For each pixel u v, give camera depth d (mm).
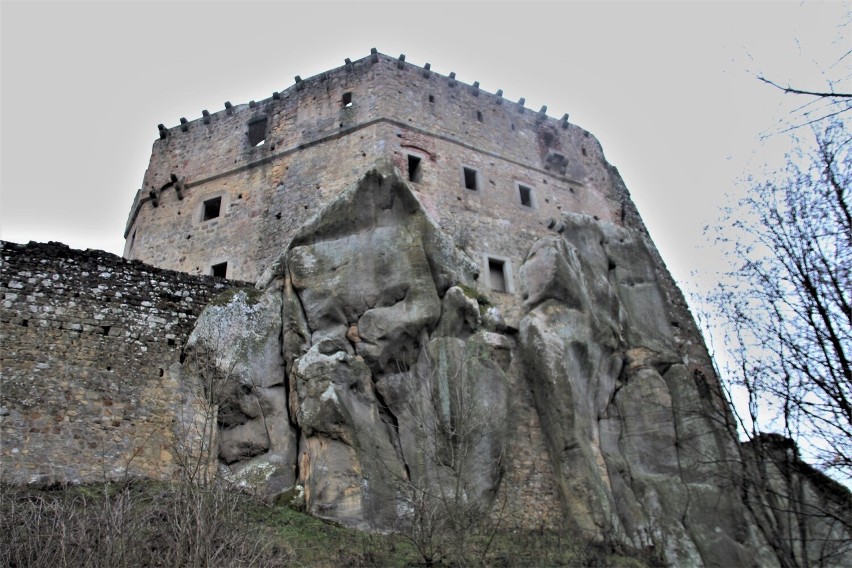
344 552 11250
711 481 16125
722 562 14711
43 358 13023
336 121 22391
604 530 14352
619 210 24703
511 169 23266
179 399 13664
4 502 10578
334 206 17531
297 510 12602
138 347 13914
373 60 23406
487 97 24719
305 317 15734
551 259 19031
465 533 12188
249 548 9594
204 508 9148
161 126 24578
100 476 12250
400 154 21375
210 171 22875
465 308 16141
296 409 14023
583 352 17516
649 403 17672
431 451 13891
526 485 15406
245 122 23750
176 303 14906
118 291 14383
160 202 22797
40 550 9023
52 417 12523
